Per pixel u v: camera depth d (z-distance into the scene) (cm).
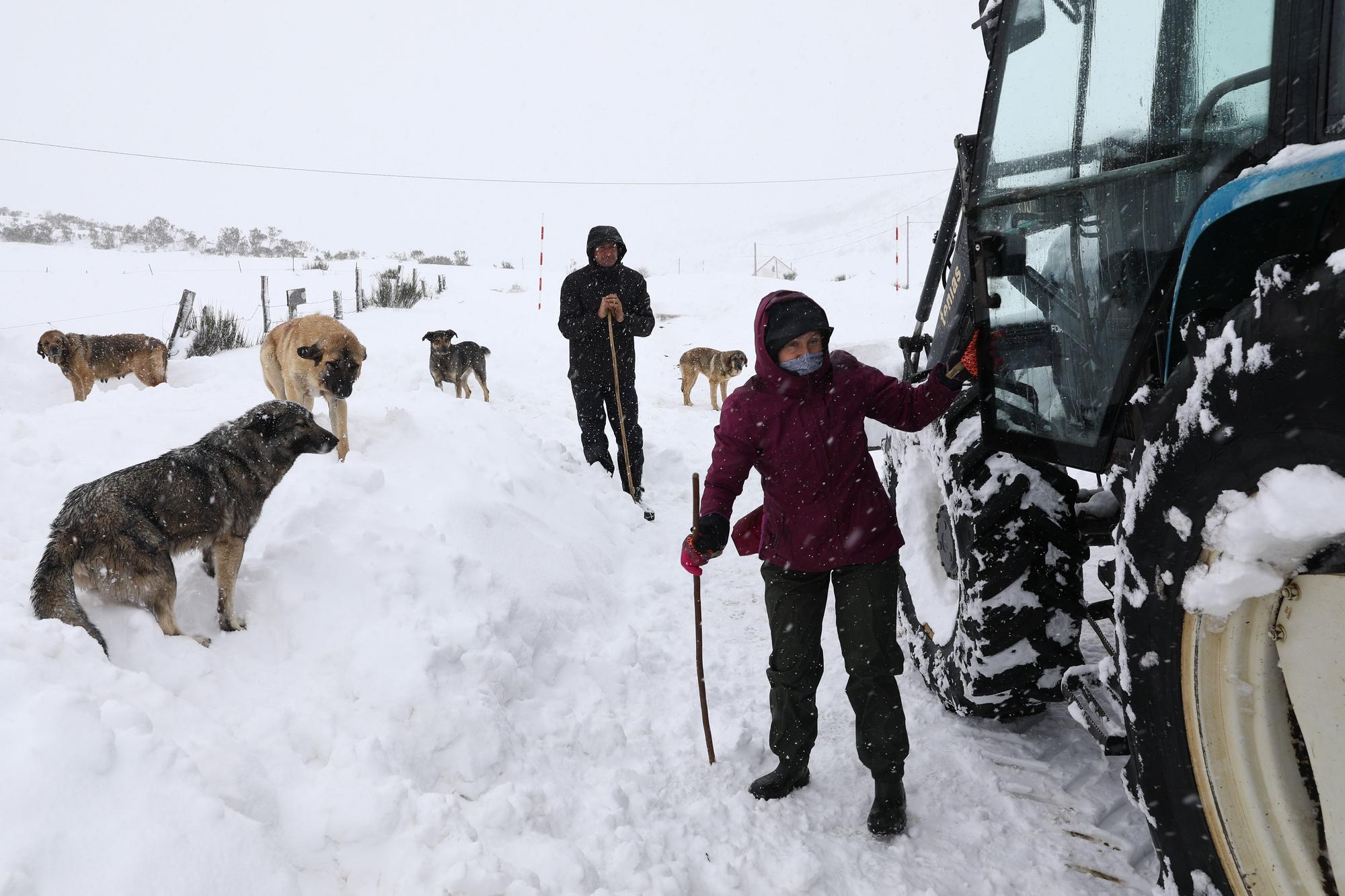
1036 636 264
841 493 251
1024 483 256
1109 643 255
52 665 232
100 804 186
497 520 417
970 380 255
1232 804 158
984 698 280
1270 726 151
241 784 218
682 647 394
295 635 304
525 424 850
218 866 188
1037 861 242
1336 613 138
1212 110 171
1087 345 211
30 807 177
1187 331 158
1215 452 144
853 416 250
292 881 197
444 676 287
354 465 417
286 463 329
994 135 239
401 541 356
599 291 601
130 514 280
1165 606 161
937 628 321
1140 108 189
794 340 240
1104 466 210
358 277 1684
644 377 1234
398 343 1284
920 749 298
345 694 279
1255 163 160
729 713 334
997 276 240
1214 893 164
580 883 221
